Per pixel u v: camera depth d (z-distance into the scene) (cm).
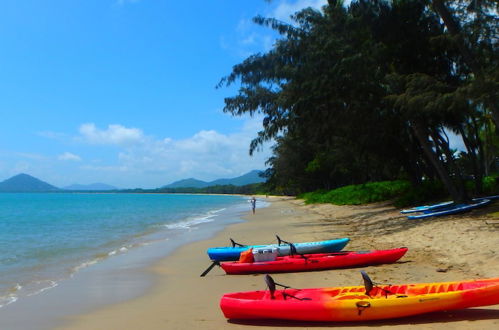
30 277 1166
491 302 641
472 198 2208
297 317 673
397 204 2642
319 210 3700
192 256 1486
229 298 710
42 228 2714
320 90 2069
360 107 2161
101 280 1115
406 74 2039
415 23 2019
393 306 649
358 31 2055
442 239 1328
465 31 1548
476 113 2127
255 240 1853
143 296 933
